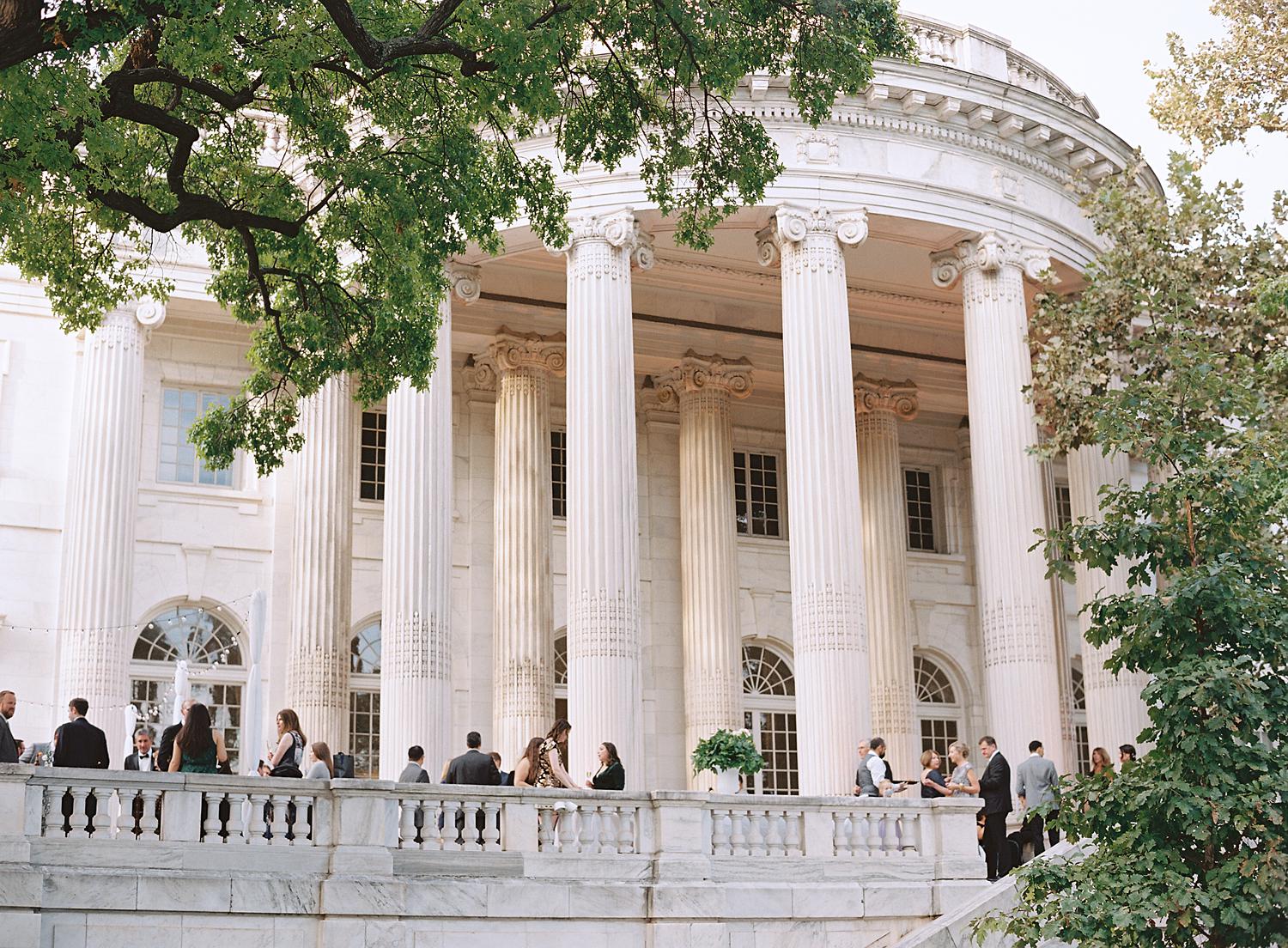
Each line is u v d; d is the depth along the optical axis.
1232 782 15.95
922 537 43.81
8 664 33.09
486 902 19.69
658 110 22.20
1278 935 15.70
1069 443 31.11
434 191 21.11
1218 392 18.80
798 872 21.64
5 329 34.69
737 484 41.91
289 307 23.28
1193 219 31.09
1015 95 33.69
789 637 41.22
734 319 39.97
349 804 19.44
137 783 18.61
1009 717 31.30
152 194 21.83
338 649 33.34
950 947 19.70
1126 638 17.19
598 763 29.09
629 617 30.03
